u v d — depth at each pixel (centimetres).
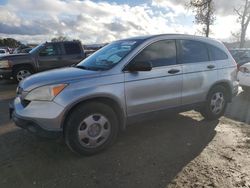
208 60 564
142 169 385
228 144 473
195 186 343
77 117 403
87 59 533
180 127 558
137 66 439
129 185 346
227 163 402
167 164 399
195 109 593
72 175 370
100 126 427
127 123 462
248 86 898
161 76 482
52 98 392
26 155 429
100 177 364
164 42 500
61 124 396
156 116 494
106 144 437
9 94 966
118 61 450
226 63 590
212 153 436
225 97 605
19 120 409
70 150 439
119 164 399
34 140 487
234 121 605
